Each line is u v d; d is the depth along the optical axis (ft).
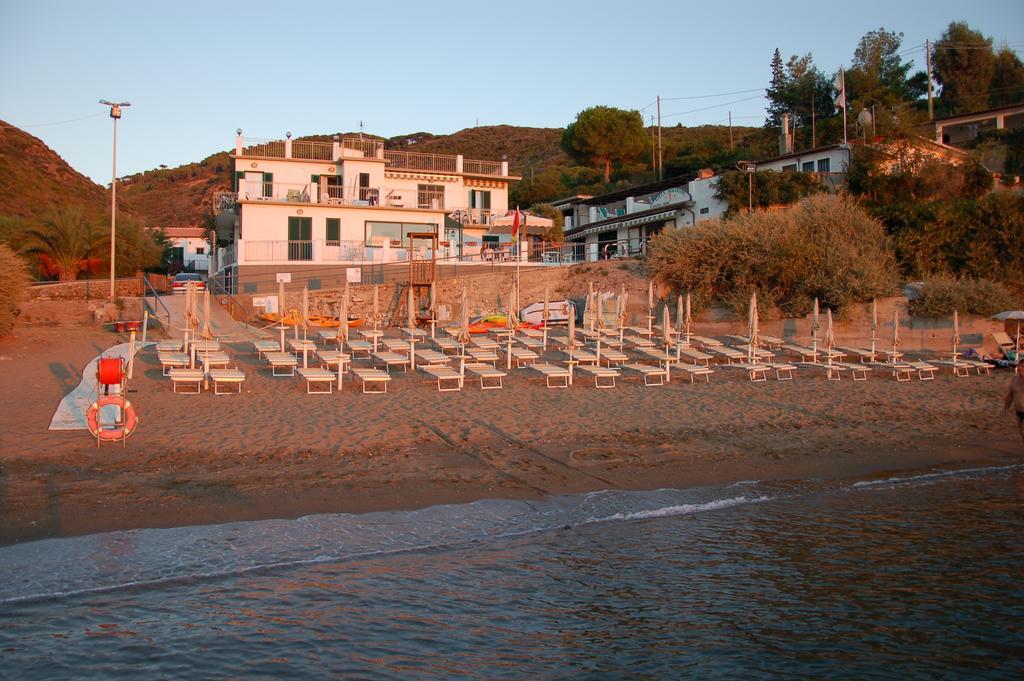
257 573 26.13
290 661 20.67
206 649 21.07
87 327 86.79
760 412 56.08
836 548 30.25
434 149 472.03
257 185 131.13
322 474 37.40
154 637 21.54
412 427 47.44
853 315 96.07
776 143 218.18
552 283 118.73
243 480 35.91
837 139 191.42
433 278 109.70
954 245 107.45
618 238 171.12
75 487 33.53
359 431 45.88
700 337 91.04
